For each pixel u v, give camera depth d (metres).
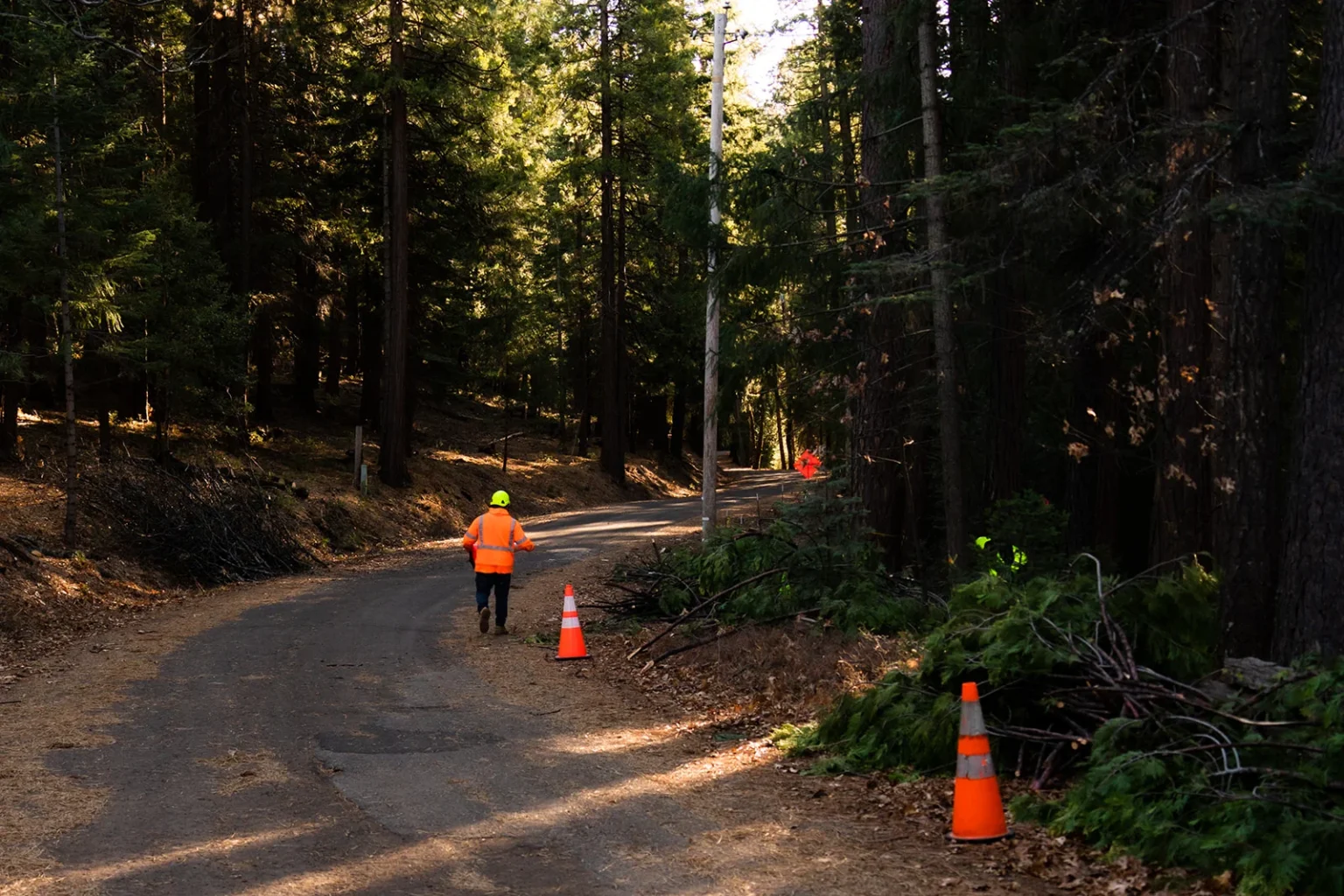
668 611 15.16
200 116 30.55
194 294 25.42
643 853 6.19
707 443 19.52
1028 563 14.15
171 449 27.72
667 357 46.38
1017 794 7.18
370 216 34.50
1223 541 10.84
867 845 6.30
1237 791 6.09
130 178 21.17
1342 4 8.90
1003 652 7.68
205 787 7.60
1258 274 10.62
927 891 5.55
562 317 47.34
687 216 16.55
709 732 9.50
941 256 13.73
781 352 16.36
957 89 15.71
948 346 14.76
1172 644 8.09
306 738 9.12
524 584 20.06
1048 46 15.16
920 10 14.98
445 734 9.34
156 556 20.14
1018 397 16.45
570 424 54.09
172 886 5.60
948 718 7.77
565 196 46.34
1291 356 14.64
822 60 23.05
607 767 8.23
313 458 32.88
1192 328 12.13
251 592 19.47
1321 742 6.14
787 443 72.25
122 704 10.48
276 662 12.87
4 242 17.53
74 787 7.56
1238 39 10.53
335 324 41.12
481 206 35.72
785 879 5.73
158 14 28.34
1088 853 6.05
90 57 18.28
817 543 13.86
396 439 32.53
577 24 39.19
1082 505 17.36
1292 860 5.29
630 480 47.38
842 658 11.16
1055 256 14.52
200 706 10.42
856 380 16.69
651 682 11.72
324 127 34.03
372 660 13.03
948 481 14.80
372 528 28.59
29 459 22.84
